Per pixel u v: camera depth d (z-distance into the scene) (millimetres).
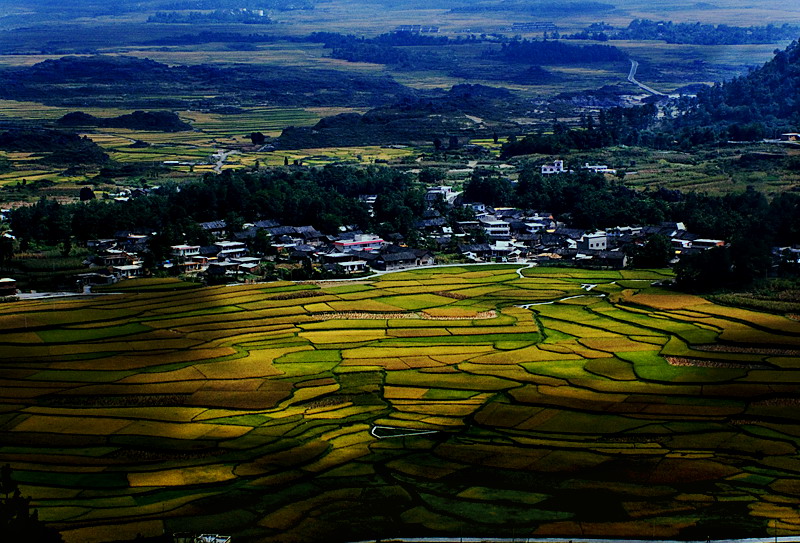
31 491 144000
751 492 142250
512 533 131500
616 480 146625
